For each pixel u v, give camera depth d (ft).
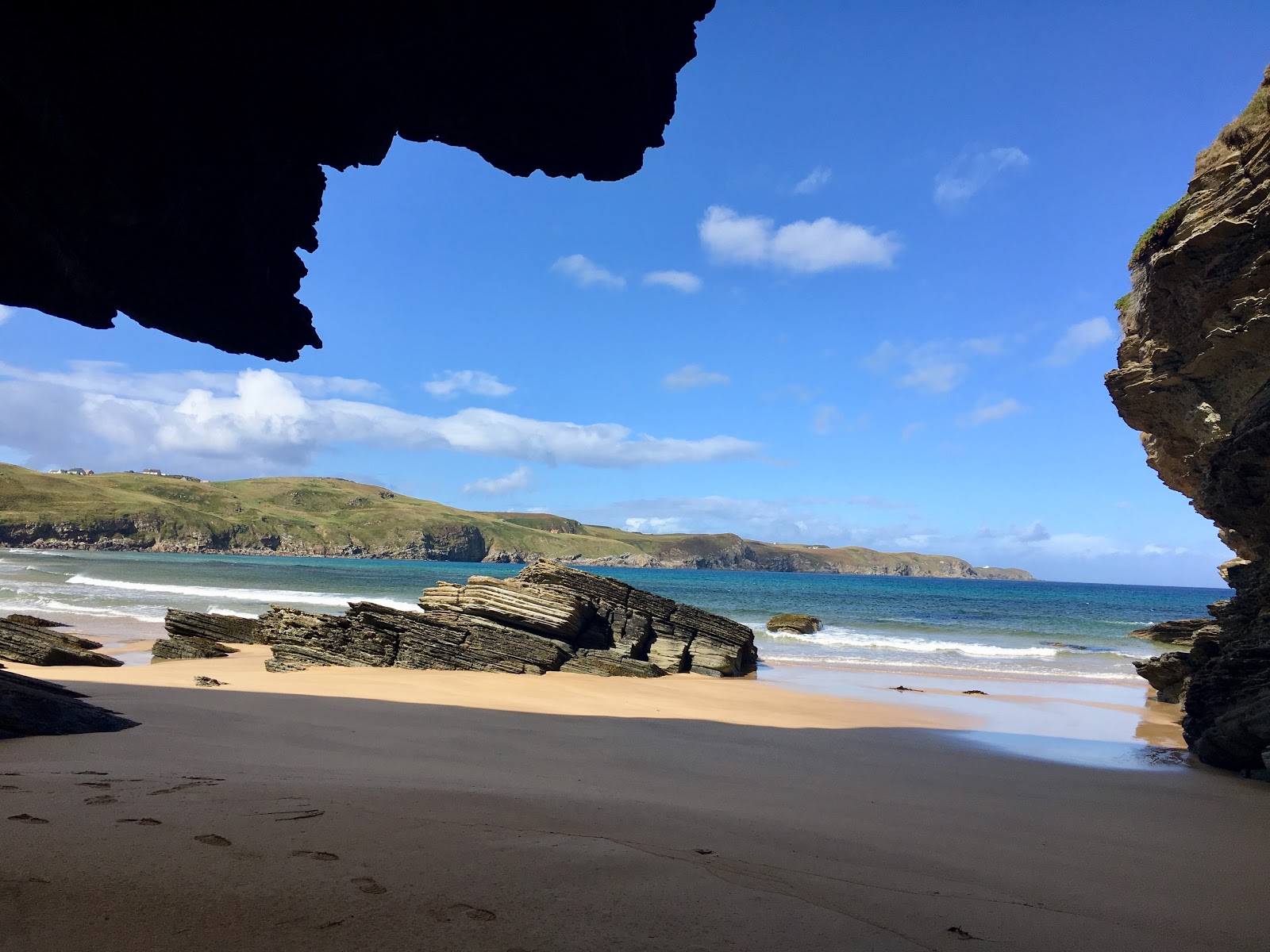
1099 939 14.44
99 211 25.04
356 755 28.99
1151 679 66.69
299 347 37.86
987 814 25.72
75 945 9.83
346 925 11.25
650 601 80.64
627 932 12.05
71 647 69.51
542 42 26.81
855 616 178.50
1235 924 15.98
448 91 29.14
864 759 36.22
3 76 20.89
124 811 16.17
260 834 15.28
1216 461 47.57
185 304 32.01
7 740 25.12
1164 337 58.59
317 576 275.80
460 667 69.15
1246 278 48.16
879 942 12.85
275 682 55.11
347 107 29.78
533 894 13.29
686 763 32.42
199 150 26.50
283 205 32.24
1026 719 54.44
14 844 13.34
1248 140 47.03
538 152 33.09
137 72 23.26
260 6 23.48
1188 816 26.94
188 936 10.41
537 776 27.25
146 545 639.35
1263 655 38.32
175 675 57.82
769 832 20.45
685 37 31.65
